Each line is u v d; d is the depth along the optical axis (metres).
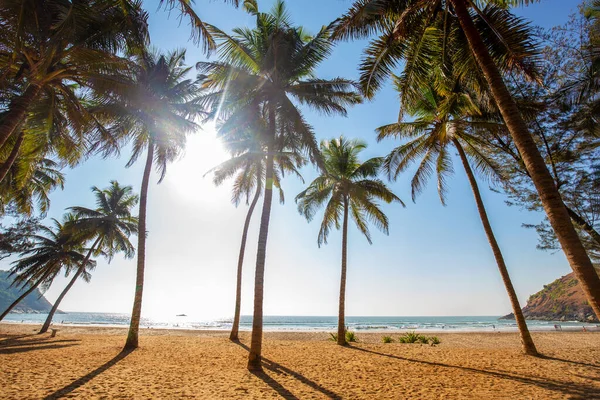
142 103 11.55
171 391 6.37
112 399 5.66
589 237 13.04
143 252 13.32
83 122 9.61
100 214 24.31
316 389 6.89
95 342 15.61
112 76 8.83
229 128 10.83
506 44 6.62
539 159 4.90
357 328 51.25
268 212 9.97
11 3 6.57
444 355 12.38
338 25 7.23
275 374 8.41
